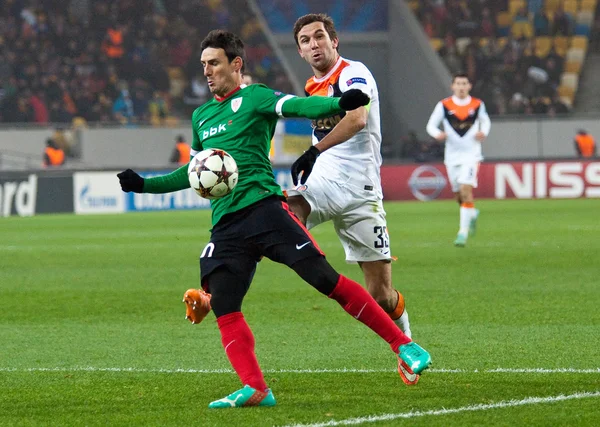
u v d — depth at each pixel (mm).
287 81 110625
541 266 40312
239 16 115375
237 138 17125
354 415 15867
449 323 26578
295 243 16594
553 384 18312
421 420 15438
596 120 102250
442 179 95312
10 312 30109
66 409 16844
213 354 22562
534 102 109250
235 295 16781
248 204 16828
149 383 19094
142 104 106000
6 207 84375
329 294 16844
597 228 59625
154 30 111438
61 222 74250
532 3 121875
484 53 115250
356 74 20672
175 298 32875
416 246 49969
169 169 90438
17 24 107188
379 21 120625
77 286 36469
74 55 107250
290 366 20797
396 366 20625
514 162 95438
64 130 95000
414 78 117250
